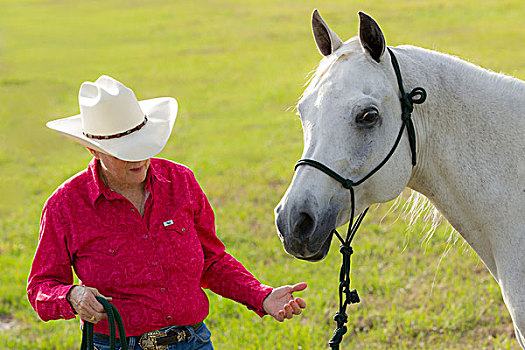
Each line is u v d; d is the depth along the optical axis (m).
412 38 24.23
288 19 34.56
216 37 31.84
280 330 6.95
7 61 28.44
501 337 6.48
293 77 22.39
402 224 9.76
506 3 30.62
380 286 7.84
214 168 13.73
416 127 3.93
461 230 4.16
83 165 14.78
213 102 20.08
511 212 3.85
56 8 46.78
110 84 3.63
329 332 6.90
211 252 4.02
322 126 3.66
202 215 3.93
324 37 4.07
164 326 3.65
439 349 6.38
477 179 3.92
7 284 8.62
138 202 3.71
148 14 41.06
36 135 17.72
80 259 3.60
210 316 7.43
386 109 3.74
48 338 7.16
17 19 42.34
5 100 21.38
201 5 43.06
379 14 31.03
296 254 3.65
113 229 3.57
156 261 3.61
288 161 13.80
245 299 3.92
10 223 11.20
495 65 18.27
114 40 33.12
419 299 7.45
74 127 3.72
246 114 18.39
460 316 6.91
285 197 3.70
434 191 4.13
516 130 3.86
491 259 4.10
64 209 3.57
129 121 3.52
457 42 22.91
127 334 3.60
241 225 10.32
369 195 3.88
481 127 3.90
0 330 7.50
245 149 15.05
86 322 3.47
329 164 3.63
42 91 22.53
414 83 3.87
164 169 3.83
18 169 14.80
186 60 27.02
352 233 3.97
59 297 3.37
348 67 3.71
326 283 8.00
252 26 33.78
